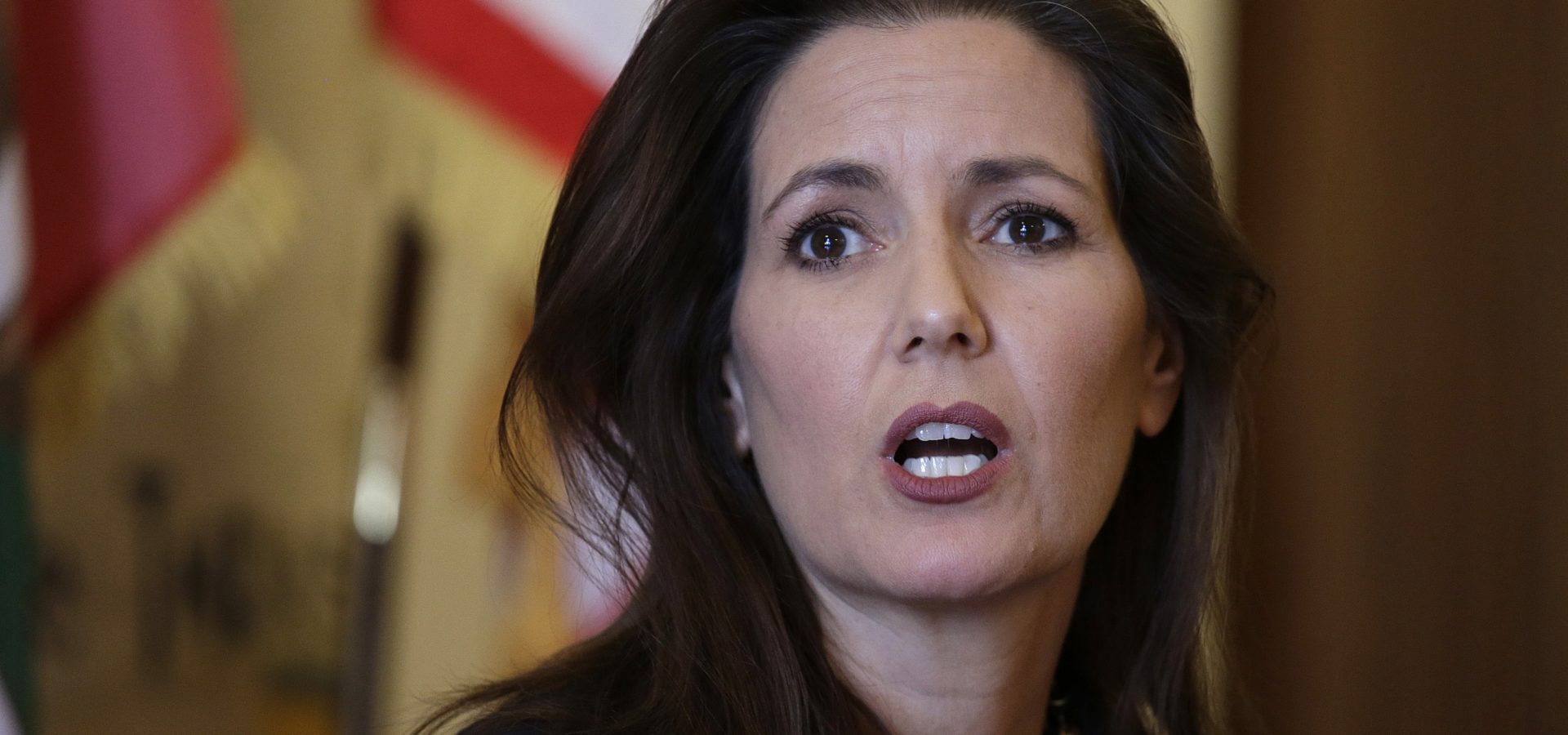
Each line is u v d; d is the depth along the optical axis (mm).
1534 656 4883
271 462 4258
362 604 4348
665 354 2617
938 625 2451
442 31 4355
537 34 4430
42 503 3994
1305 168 5102
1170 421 2984
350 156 4312
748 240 2580
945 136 2428
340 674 4293
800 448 2438
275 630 4262
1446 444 5000
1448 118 4977
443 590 4379
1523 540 4906
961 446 2436
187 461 4180
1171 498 2990
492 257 4383
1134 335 2535
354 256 4305
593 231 2637
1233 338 2951
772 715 2410
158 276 4027
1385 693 5051
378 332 4379
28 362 3768
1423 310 5004
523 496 2768
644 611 2574
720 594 2502
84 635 4043
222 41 4141
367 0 4352
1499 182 4918
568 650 2643
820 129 2469
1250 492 3291
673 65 2576
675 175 2580
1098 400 2438
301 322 4270
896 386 2344
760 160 2553
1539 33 4867
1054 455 2379
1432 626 5008
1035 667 2584
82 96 3996
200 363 4188
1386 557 5043
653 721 2354
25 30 3941
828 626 2547
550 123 4422
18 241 3711
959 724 2506
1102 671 3049
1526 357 4883
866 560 2354
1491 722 4930
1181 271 2777
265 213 4156
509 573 4379
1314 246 5094
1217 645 3125
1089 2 2598
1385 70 5039
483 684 2676
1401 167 5031
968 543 2312
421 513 4375
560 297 2645
